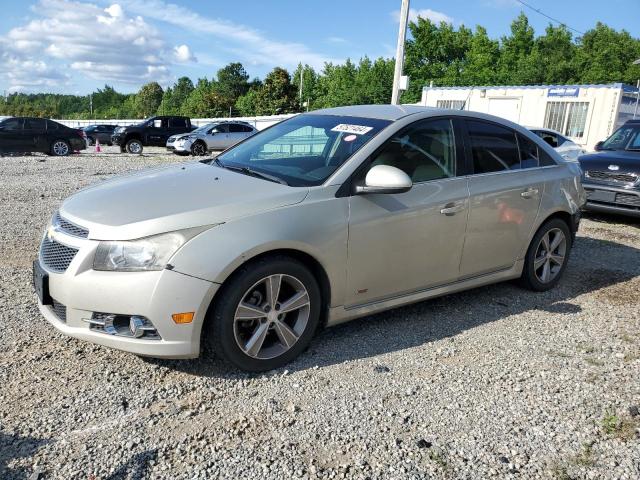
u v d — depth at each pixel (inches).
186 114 3233.3
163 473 96.5
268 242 124.8
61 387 122.3
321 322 145.9
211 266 119.2
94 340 121.0
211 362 136.6
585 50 2084.2
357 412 117.9
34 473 94.4
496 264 180.4
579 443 110.3
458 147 167.9
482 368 140.4
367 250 143.3
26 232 255.6
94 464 97.7
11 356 134.8
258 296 130.7
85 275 118.4
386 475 98.6
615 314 182.9
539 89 831.7
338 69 2421.3
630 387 133.2
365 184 140.8
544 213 189.9
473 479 98.6
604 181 332.5
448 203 158.7
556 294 201.5
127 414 113.4
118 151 1051.9
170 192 134.2
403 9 658.8
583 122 796.6
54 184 431.2
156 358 136.7
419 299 161.5
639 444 110.4
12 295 173.5
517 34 1964.8
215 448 103.8
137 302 116.5
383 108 172.2
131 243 117.5
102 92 6013.8
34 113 4274.1
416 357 145.1
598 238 299.3
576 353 151.4
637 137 369.4
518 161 187.0
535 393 129.0
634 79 1920.5
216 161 170.1
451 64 1926.7
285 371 133.5
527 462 104.0
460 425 115.0
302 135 166.2
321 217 134.3
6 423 108.5
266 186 137.3
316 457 102.6
